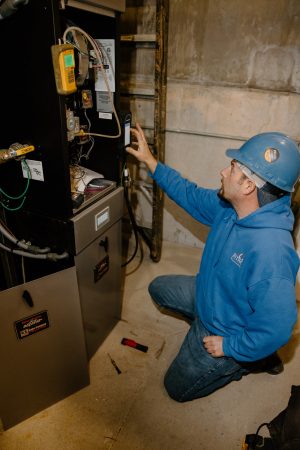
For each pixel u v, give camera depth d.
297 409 1.09
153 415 1.35
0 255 1.37
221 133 2.05
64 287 1.18
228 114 1.98
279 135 1.02
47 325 1.18
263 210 1.03
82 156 1.45
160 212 2.22
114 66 1.21
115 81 1.24
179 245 2.54
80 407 1.37
